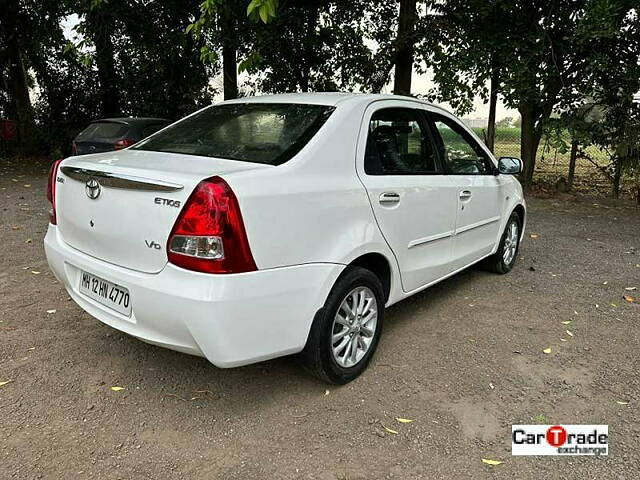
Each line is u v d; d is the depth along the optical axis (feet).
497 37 29.35
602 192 36.29
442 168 13.08
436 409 9.57
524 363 11.35
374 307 10.75
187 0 36.11
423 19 31.60
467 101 33.24
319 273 9.20
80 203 9.51
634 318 13.96
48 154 49.14
